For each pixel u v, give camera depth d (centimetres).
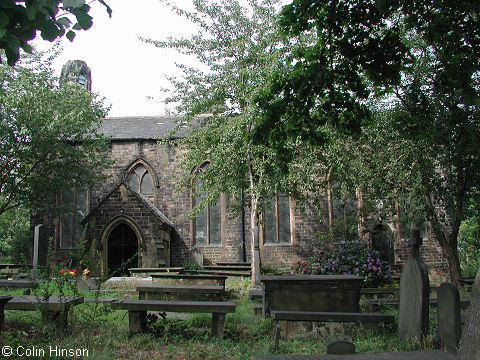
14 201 2097
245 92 1606
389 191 1388
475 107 1176
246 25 1695
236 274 1853
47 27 447
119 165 2552
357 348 654
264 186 1541
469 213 1513
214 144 1684
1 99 1870
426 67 1225
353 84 860
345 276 873
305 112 863
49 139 1950
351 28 834
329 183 1611
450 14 814
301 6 796
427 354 458
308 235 2405
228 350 667
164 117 3033
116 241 2298
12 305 752
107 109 2203
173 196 2506
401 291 725
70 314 775
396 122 1165
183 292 954
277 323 737
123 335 741
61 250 2444
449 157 1273
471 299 438
